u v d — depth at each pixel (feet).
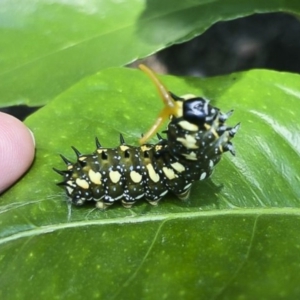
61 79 0.31
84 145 0.27
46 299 0.22
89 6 0.32
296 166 0.26
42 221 0.25
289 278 0.20
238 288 0.20
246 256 0.22
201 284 0.21
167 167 0.24
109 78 0.29
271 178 0.26
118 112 0.28
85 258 0.23
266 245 0.22
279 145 0.27
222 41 0.53
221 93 0.28
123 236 0.24
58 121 0.28
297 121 0.27
